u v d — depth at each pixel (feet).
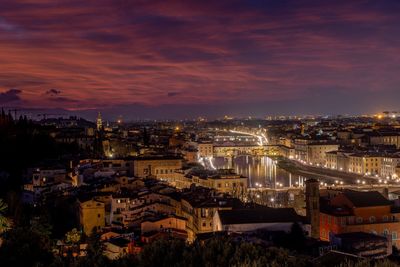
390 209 556.51
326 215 551.18
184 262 292.61
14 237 388.57
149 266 302.04
